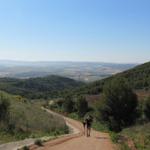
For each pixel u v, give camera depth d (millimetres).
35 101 142000
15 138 24391
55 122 41531
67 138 27391
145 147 20359
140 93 93375
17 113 33656
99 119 53406
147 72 136125
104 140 26484
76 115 87000
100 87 130125
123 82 53531
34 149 19516
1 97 29453
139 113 53312
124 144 21875
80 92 137875
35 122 33969
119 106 51562
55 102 114875
